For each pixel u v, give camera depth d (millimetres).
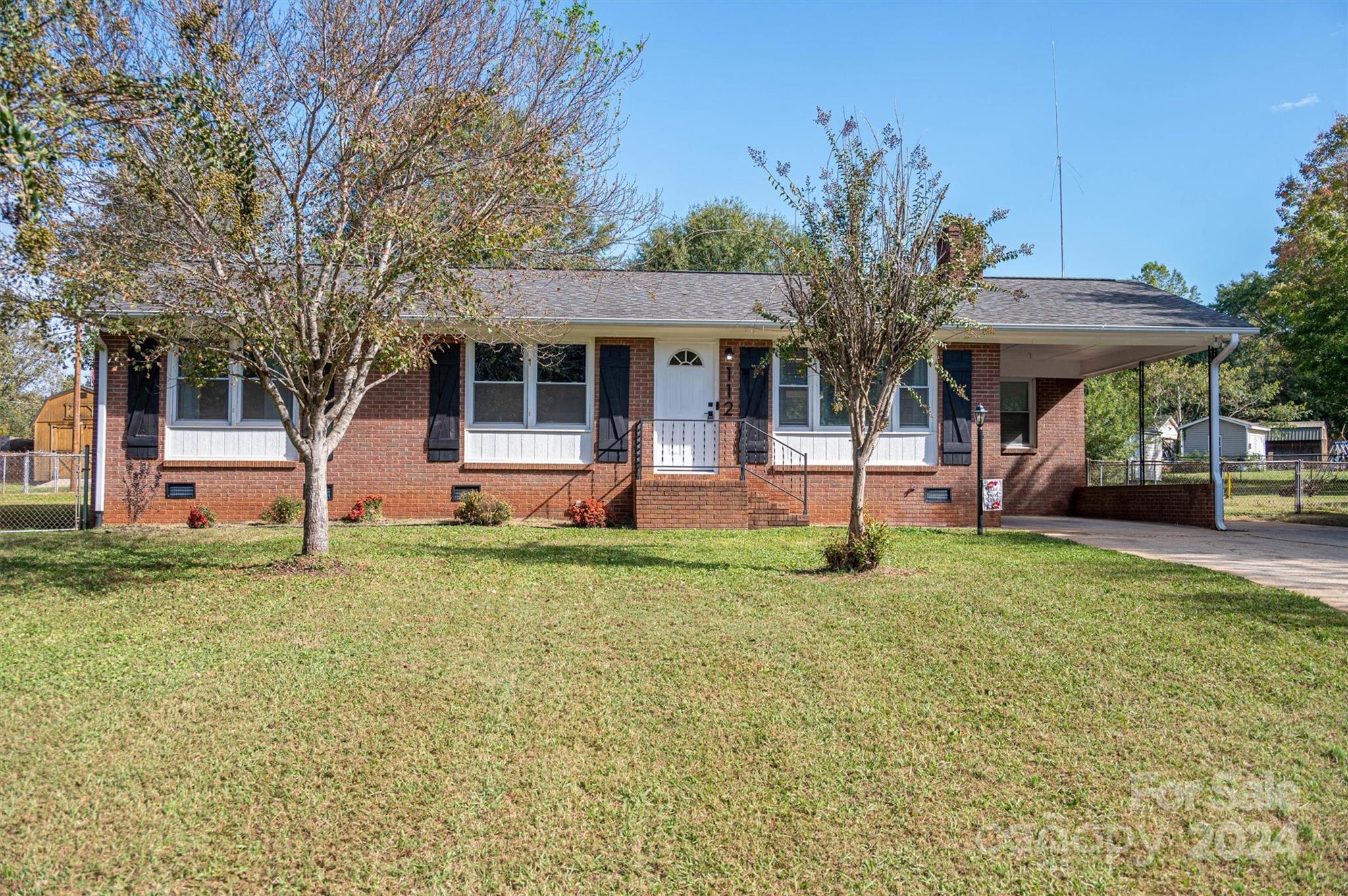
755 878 3736
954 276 8672
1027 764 4660
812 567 9492
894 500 14984
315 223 8352
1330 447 42906
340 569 9008
